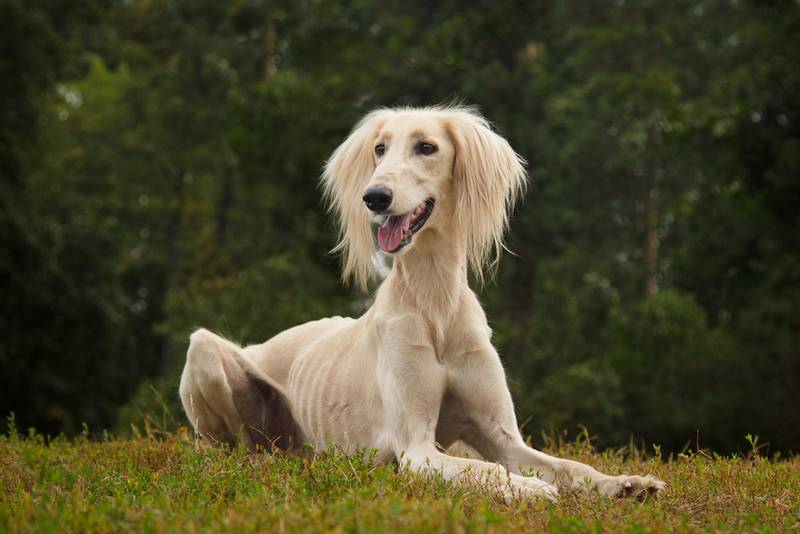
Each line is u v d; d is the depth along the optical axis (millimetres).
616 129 25703
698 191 26719
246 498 4441
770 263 22531
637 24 28234
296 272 23391
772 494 4980
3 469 5668
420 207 5844
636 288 27891
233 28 30578
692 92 29375
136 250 34688
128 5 32875
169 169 34469
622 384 23359
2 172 24047
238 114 23453
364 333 6246
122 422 19938
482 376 5875
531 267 24516
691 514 4570
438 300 5875
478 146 6027
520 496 4602
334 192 6461
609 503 4535
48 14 25406
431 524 3838
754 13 26125
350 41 27891
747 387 22531
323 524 3830
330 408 6375
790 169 19781
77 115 35250
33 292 23062
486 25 23562
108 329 25219
